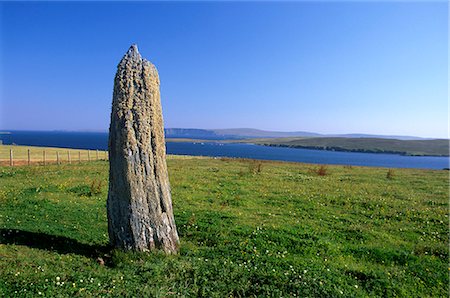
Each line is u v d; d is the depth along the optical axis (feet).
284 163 169.17
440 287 36.52
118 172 41.55
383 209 66.64
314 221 58.29
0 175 101.24
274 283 34.12
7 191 75.00
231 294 32.53
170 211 43.73
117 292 30.91
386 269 39.75
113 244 41.98
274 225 53.31
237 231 50.31
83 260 38.55
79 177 99.55
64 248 42.80
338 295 32.73
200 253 42.37
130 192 40.81
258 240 46.93
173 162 158.20
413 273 39.04
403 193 84.23
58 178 97.04
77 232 49.52
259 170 116.47
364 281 36.55
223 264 37.83
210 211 61.52
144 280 33.60
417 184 102.12
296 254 43.93
